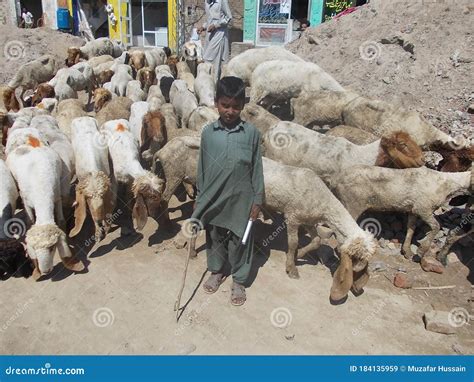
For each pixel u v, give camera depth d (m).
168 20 16.64
